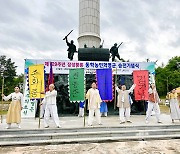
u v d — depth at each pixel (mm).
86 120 11711
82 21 19250
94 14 19328
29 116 13492
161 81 49281
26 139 7754
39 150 6816
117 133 8391
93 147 7145
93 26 19078
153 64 15625
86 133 8172
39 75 10508
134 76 13125
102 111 13945
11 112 8703
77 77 11461
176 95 10633
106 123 10148
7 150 6820
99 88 13359
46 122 8930
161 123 10070
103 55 16109
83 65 14750
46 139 7840
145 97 12922
